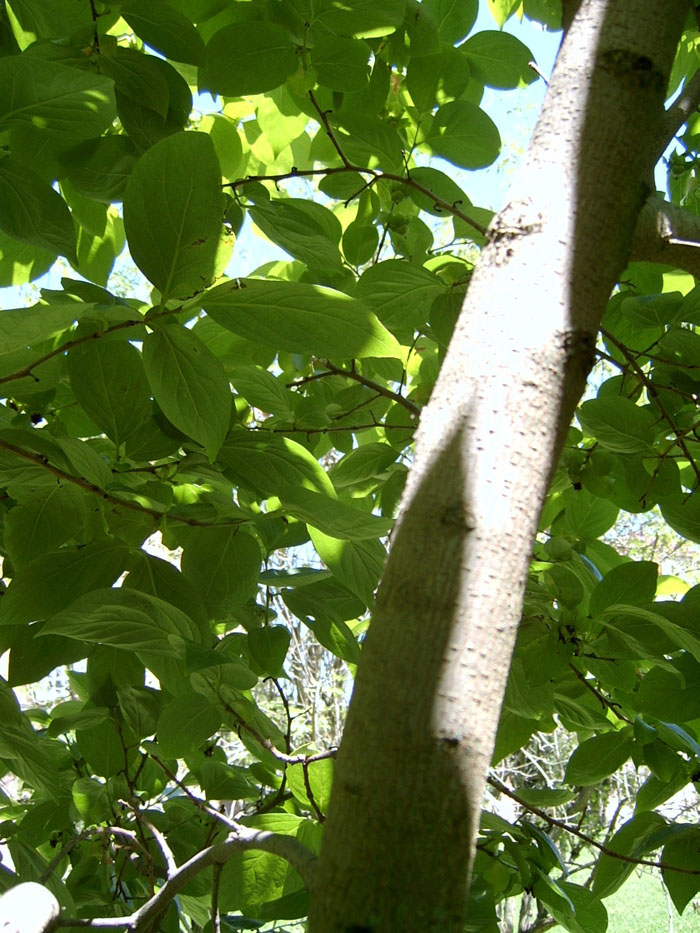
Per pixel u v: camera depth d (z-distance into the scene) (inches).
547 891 42.0
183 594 39.5
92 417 38.6
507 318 21.4
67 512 39.0
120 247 61.8
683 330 45.1
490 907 40.8
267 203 50.6
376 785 18.4
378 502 65.2
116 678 43.8
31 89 36.3
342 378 64.6
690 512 46.5
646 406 48.9
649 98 24.6
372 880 18.0
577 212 23.0
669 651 41.7
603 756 45.6
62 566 38.5
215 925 28.6
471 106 53.1
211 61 45.9
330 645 46.1
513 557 19.7
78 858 54.2
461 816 18.4
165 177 27.8
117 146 44.9
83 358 37.6
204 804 35.5
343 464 54.5
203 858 26.9
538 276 22.0
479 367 20.9
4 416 43.1
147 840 48.7
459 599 19.2
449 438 20.3
